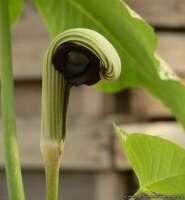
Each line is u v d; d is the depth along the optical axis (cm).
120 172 131
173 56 134
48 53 52
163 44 134
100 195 131
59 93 53
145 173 56
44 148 53
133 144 54
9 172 56
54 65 51
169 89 72
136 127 130
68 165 132
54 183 53
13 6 74
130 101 133
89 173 133
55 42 51
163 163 54
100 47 50
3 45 60
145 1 133
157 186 56
